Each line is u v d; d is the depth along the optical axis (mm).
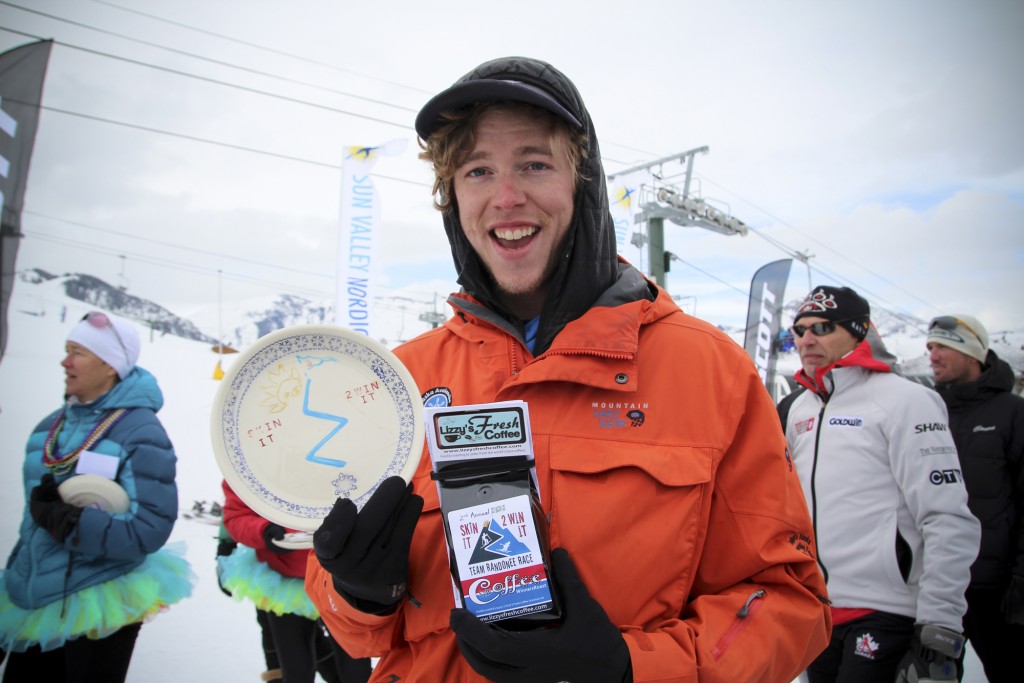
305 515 943
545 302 1069
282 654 2795
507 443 894
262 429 974
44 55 4004
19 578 2385
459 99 970
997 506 2586
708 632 879
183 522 5898
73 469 2463
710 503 964
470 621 767
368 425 1002
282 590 2742
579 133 997
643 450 957
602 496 933
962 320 2830
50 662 2459
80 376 2545
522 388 1035
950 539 1968
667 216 11594
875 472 2184
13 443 8711
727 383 1000
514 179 987
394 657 1030
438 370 1172
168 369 14219
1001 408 2666
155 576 2562
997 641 2566
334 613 1017
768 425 992
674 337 1045
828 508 2250
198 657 3705
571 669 760
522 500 858
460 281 1181
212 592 4621
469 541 842
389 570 862
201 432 9117
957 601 1930
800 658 932
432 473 882
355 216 4988
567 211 1006
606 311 1011
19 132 3914
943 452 2055
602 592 903
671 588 916
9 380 12320
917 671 1931
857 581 2154
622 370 988
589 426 991
